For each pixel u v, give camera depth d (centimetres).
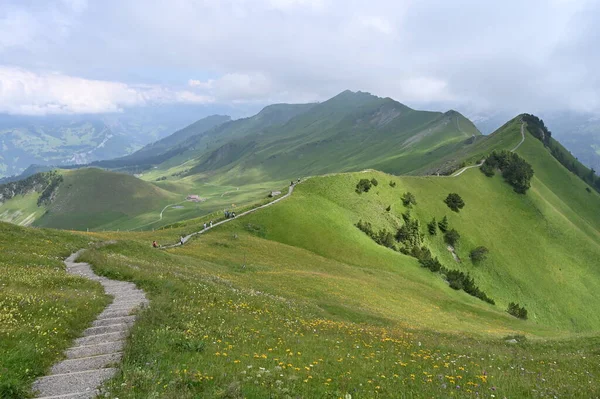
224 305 2508
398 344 2291
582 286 14400
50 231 5084
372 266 9338
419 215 14375
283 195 12469
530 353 2680
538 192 19200
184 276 3334
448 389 1366
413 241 12812
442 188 16688
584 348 3066
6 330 1408
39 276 2523
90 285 2584
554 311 12838
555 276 14412
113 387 1084
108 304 2150
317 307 4053
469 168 19525
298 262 7581
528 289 13375
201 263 5497
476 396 1271
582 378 1833
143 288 2656
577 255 15950
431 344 2516
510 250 14912
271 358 1515
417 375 1540
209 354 1431
